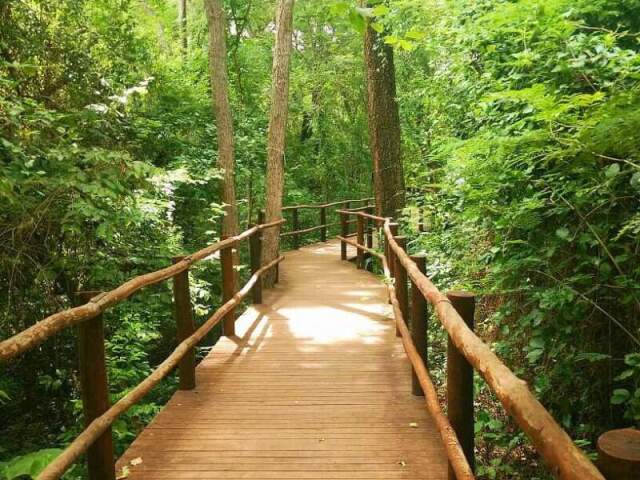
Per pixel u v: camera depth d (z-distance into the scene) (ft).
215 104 36.99
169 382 23.03
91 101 21.75
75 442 7.50
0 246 17.21
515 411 4.13
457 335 6.53
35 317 18.61
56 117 16.67
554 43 13.07
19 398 20.10
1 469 8.16
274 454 10.15
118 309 20.08
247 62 53.16
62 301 19.43
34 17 20.57
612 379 11.80
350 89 65.92
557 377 12.48
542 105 10.59
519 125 12.75
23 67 16.52
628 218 11.21
